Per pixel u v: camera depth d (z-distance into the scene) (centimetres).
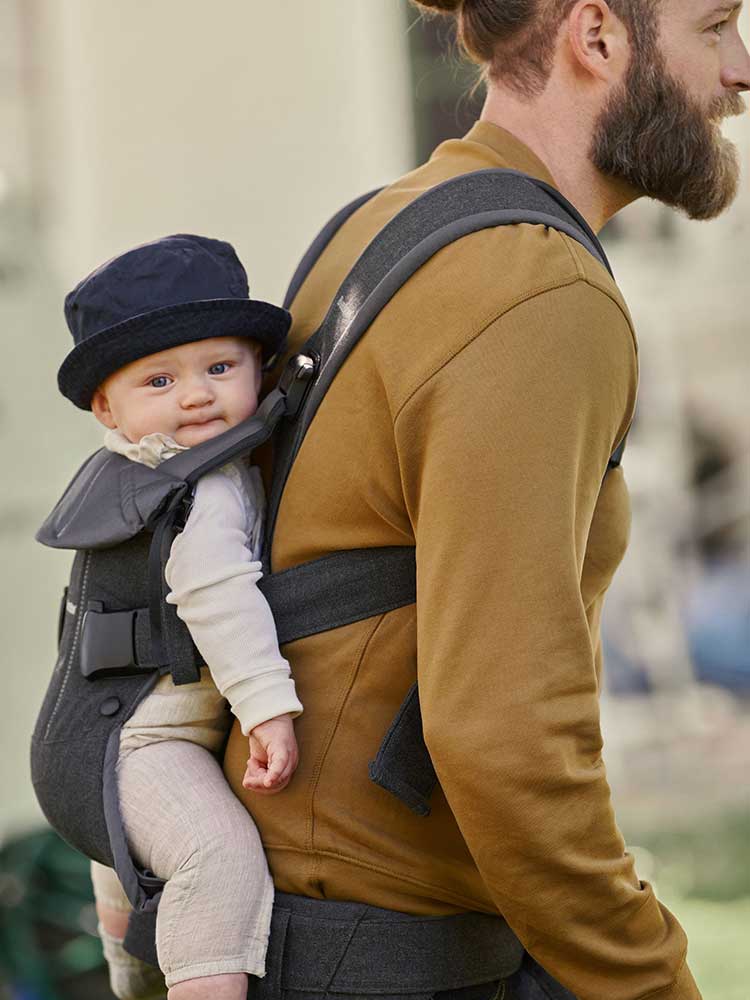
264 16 1560
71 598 558
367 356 496
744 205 2084
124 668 534
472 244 488
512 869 456
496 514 454
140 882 509
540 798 447
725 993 1274
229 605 505
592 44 535
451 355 471
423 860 498
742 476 2158
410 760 491
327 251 579
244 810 518
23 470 1213
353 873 497
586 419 469
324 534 508
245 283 560
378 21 1590
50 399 1249
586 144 545
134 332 527
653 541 2133
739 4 541
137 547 536
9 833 1177
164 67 1542
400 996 496
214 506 522
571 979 475
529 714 444
